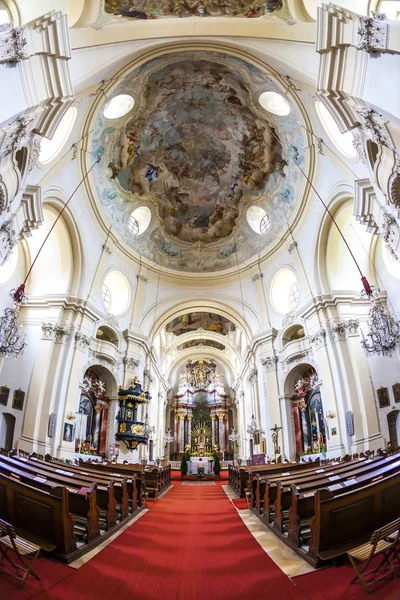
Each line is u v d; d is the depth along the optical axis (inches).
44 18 309.7
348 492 157.9
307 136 576.1
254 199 805.2
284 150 672.4
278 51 421.1
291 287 774.5
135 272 827.4
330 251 633.6
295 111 566.3
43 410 545.0
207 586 135.6
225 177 828.0
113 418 705.0
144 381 818.8
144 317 832.3
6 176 359.6
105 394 716.0
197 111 716.0
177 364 1416.1
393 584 121.0
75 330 612.1
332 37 329.1
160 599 124.7
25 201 423.2
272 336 766.5
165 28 420.2
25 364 570.6
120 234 770.2
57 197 563.8
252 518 270.2
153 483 421.1
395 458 203.8
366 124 343.3
